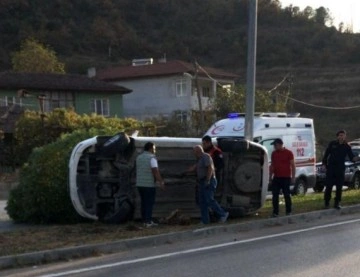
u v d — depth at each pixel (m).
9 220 16.16
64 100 50.69
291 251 10.62
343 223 14.27
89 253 10.55
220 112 47.47
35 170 15.04
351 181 25.66
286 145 21.53
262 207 16.34
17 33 82.38
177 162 14.84
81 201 14.01
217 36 84.06
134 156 14.30
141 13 92.12
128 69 60.44
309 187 22.72
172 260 9.95
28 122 34.06
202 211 13.64
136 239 11.34
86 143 14.06
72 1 90.81
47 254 10.07
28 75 50.66
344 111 70.81
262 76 78.88
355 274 8.77
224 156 15.25
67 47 83.50
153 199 13.34
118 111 53.69
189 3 92.19
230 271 9.05
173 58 80.38
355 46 85.88
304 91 75.06
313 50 85.38
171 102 57.06
